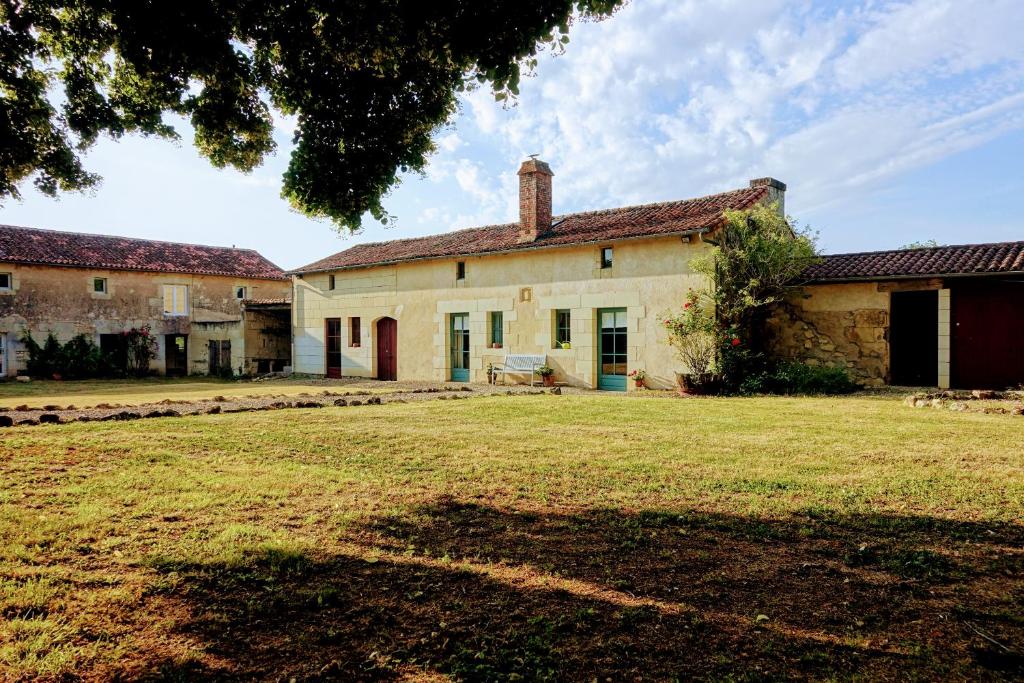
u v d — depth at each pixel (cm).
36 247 2030
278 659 217
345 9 479
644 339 1286
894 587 279
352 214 616
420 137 615
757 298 1216
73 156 617
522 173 1510
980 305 1148
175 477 452
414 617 248
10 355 1920
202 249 2528
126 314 2144
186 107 611
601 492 427
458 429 684
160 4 490
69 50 574
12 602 251
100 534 331
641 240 1286
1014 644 229
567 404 930
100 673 206
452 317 1645
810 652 223
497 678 206
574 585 279
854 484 443
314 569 291
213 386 1523
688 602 263
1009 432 645
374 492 422
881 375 1227
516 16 418
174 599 259
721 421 744
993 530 348
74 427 659
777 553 318
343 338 1861
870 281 1219
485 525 359
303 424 707
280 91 587
